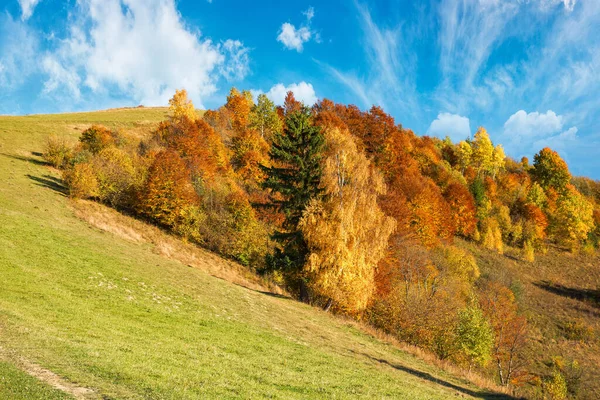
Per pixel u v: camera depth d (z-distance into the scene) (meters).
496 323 45.09
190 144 72.62
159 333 18.80
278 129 95.31
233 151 83.12
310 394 14.23
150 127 104.12
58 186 54.88
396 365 24.89
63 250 28.88
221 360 16.42
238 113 102.06
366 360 23.92
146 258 36.00
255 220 57.09
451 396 20.11
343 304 38.31
